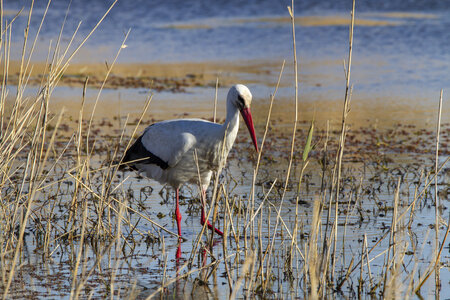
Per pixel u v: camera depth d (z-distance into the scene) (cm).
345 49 3212
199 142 1041
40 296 797
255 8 4466
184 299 797
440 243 969
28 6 4566
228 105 1032
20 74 965
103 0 4747
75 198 1028
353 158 1520
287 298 799
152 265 919
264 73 2725
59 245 997
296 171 1417
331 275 846
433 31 3512
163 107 2130
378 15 4097
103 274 880
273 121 1939
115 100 2272
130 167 1155
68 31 3772
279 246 981
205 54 3197
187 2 4672
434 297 786
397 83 2462
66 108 2114
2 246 919
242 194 1241
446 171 1366
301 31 3678
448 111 2009
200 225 1119
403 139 1684
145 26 3947
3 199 1044
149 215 1159
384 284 799
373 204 1173
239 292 819
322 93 2328
